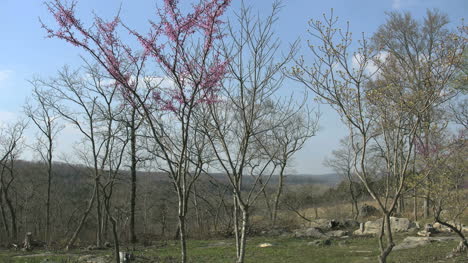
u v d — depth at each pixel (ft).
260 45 23.00
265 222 90.84
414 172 29.94
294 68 21.72
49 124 92.68
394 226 68.08
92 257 50.31
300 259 45.37
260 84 22.91
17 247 66.39
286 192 110.01
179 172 20.88
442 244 48.39
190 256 52.19
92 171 80.79
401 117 22.30
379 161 54.29
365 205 105.60
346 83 21.40
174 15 20.04
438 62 21.35
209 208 95.50
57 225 123.34
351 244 55.83
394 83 23.13
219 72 21.85
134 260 47.62
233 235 79.87
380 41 36.42
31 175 122.21
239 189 22.98
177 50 20.30
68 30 19.77
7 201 100.32
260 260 46.52
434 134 28.50
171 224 109.40
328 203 137.80
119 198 98.99
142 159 66.18
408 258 39.88
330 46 21.06
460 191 32.12
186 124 20.22
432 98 23.30
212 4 20.21
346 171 129.49
